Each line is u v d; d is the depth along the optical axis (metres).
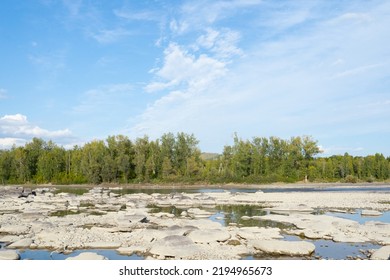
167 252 18.55
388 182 104.25
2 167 108.38
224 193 61.12
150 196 55.66
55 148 113.75
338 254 18.95
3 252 18.36
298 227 26.02
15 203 45.66
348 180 102.75
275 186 91.94
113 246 20.69
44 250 20.23
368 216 33.69
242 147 103.56
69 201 48.81
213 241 21.44
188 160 102.69
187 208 41.50
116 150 105.69
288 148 105.06
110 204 44.97
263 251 19.34
